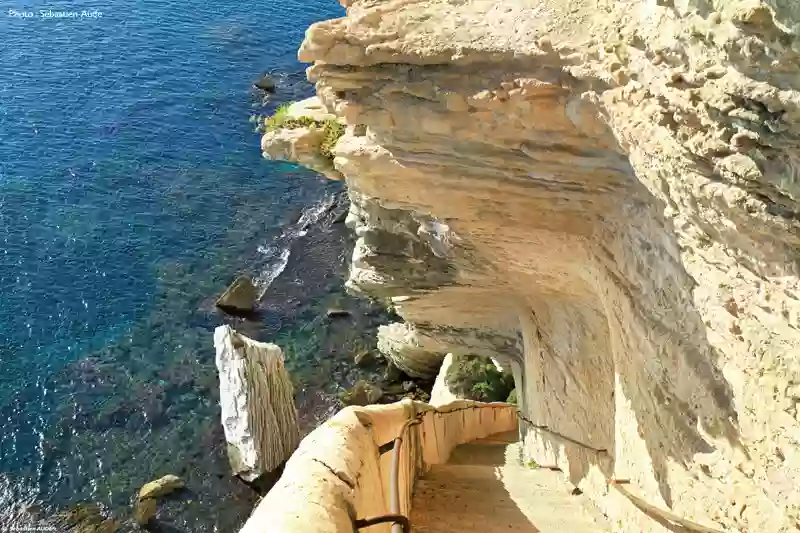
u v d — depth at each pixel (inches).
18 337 899.4
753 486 210.8
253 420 786.8
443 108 274.5
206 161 1187.3
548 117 252.5
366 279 498.0
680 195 202.1
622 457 325.7
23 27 1450.5
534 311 461.7
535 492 397.1
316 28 286.5
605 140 249.4
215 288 996.6
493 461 510.6
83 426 820.6
